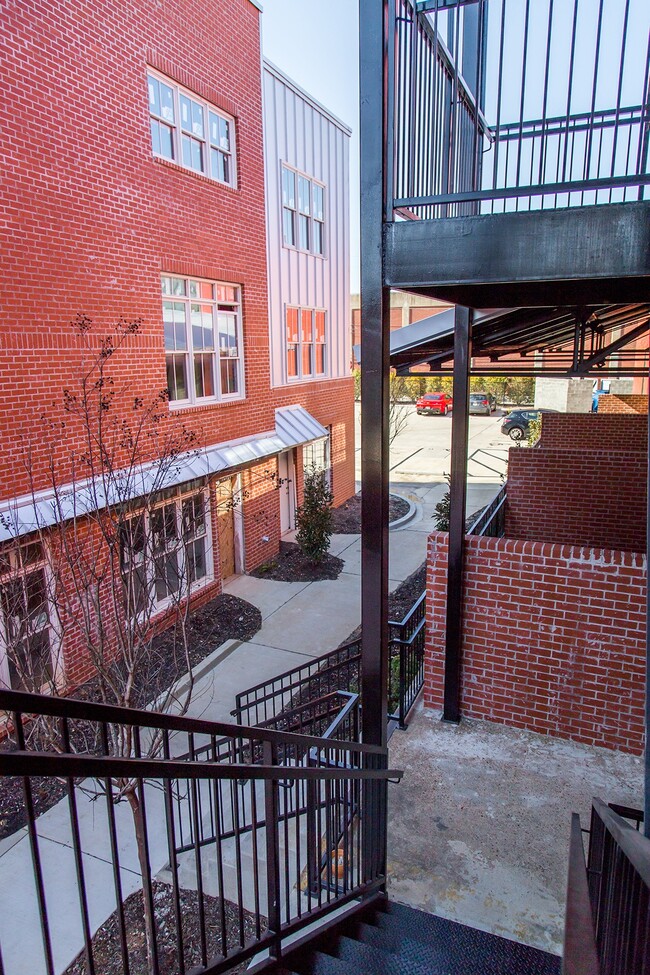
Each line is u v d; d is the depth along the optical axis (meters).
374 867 3.65
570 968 1.51
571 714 5.09
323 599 10.48
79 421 7.24
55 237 6.91
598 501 9.48
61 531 5.49
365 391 3.17
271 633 9.30
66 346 7.10
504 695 5.31
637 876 1.69
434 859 4.00
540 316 6.29
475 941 3.24
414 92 3.20
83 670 6.70
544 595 5.01
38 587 6.46
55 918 4.59
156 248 8.37
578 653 4.98
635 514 9.32
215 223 9.54
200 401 9.72
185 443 8.45
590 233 2.69
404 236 2.98
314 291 14.16
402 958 2.99
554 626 5.03
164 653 8.49
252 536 11.56
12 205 6.43
